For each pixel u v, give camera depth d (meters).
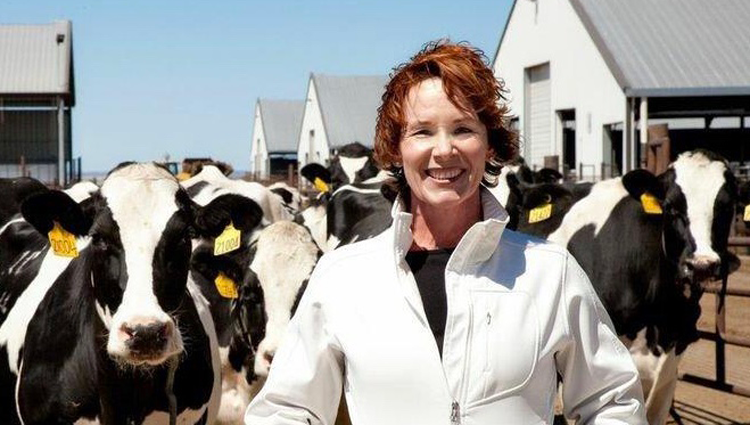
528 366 2.76
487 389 2.74
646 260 7.04
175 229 4.86
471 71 2.84
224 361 7.08
